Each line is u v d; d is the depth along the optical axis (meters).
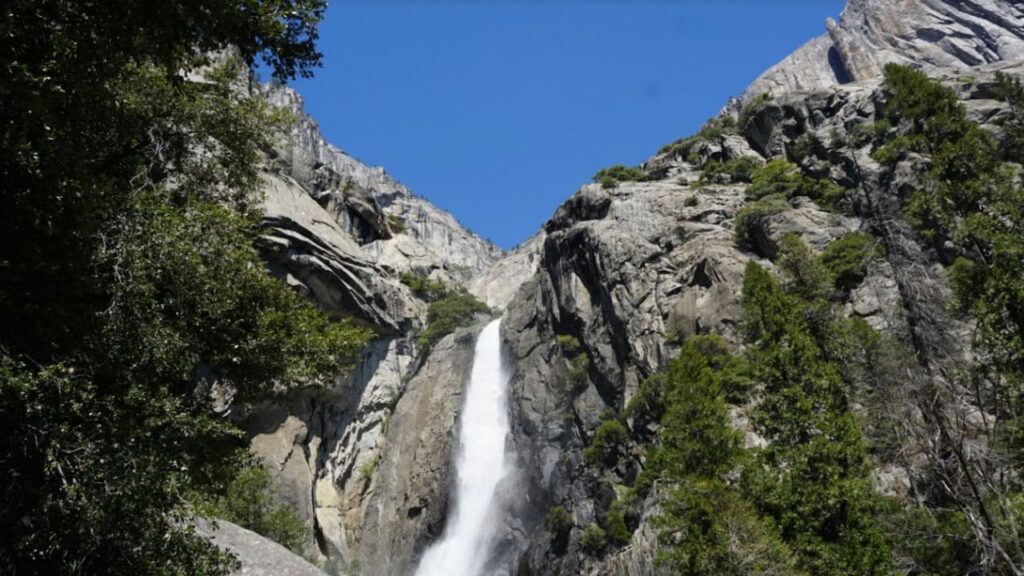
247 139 22.30
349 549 70.31
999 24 138.50
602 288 72.25
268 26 13.91
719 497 27.14
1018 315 27.16
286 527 49.84
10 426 11.31
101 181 15.30
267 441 64.81
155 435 13.48
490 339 85.50
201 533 19.19
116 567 11.80
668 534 28.97
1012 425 25.08
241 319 18.73
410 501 73.94
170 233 16.50
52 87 11.52
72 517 11.37
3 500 11.47
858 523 25.06
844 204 61.00
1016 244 27.72
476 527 72.25
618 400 66.44
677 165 87.38
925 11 145.62
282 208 67.94
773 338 30.06
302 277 67.56
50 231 12.80
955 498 20.97
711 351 55.38
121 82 18.20
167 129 20.22
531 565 63.91
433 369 84.38
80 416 11.61
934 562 24.50
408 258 98.88
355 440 75.88
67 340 13.09
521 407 75.69
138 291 14.78
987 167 31.69
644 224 73.81
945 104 33.69
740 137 86.12
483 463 76.56
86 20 12.02
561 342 74.38
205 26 13.47
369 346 79.25
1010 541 20.16
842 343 32.28
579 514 61.53
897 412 25.64
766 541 25.64
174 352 15.61
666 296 66.38
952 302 30.17
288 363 19.48
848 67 150.38
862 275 48.41
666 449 30.41
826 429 26.95
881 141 65.12
